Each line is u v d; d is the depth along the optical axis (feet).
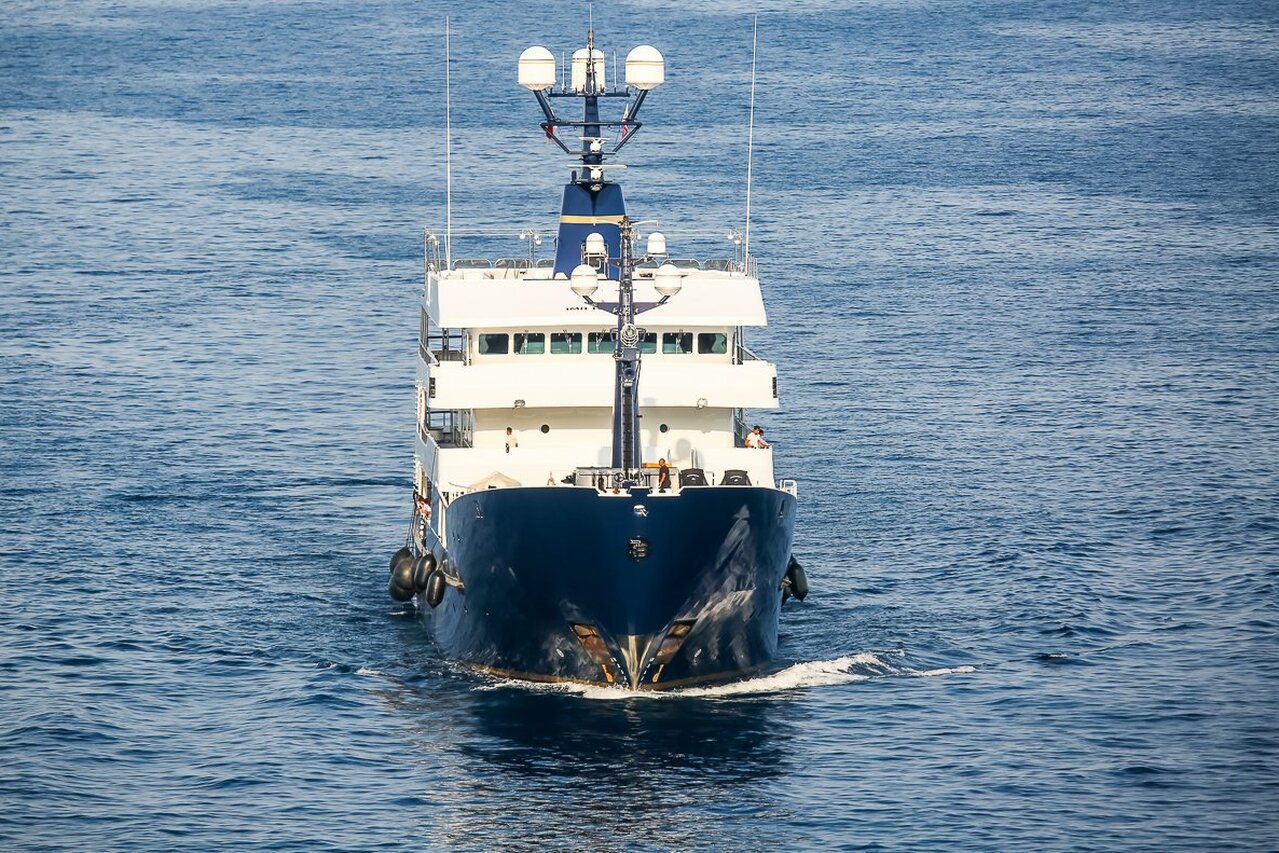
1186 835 594.65
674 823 599.57
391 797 619.26
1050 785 630.33
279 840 588.50
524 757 648.38
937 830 596.70
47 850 579.89
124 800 616.80
